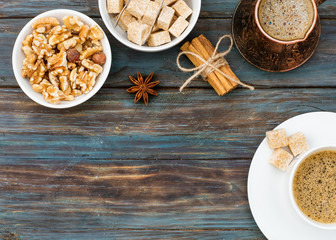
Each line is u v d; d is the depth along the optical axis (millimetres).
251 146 575
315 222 513
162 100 574
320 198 540
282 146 522
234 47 570
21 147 576
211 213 578
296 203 532
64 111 574
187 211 579
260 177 536
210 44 549
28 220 581
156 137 578
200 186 578
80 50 541
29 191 579
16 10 566
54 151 577
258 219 539
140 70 573
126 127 577
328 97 572
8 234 581
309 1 487
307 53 541
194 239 579
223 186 577
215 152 577
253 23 504
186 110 575
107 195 579
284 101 574
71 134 576
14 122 574
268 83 573
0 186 578
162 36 524
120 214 580
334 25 568
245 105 574
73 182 578
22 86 519
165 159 579
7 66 569
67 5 566
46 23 525
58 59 524
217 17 569
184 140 577
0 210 580
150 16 510
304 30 490
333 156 534
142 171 578
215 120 575
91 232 581
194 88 573
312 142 532
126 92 574
